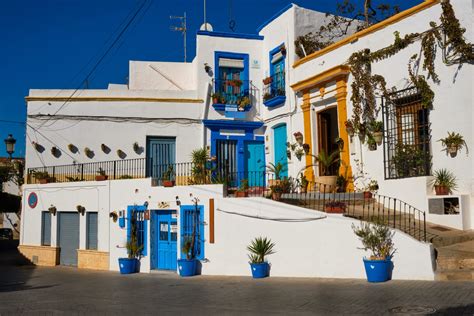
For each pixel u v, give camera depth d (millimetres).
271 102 18391
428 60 12375
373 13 18172
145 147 19000
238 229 12906
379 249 9992
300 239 11680
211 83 19359
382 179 13695
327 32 18344
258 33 20125
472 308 6945
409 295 8148
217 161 18953
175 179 16969
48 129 18938
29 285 13109
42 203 18641
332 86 15648
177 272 14312
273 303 8555
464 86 11617
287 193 14180
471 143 11414
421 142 12781
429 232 10812
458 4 11789
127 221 15711
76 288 12125
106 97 19031
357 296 8484
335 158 15867
